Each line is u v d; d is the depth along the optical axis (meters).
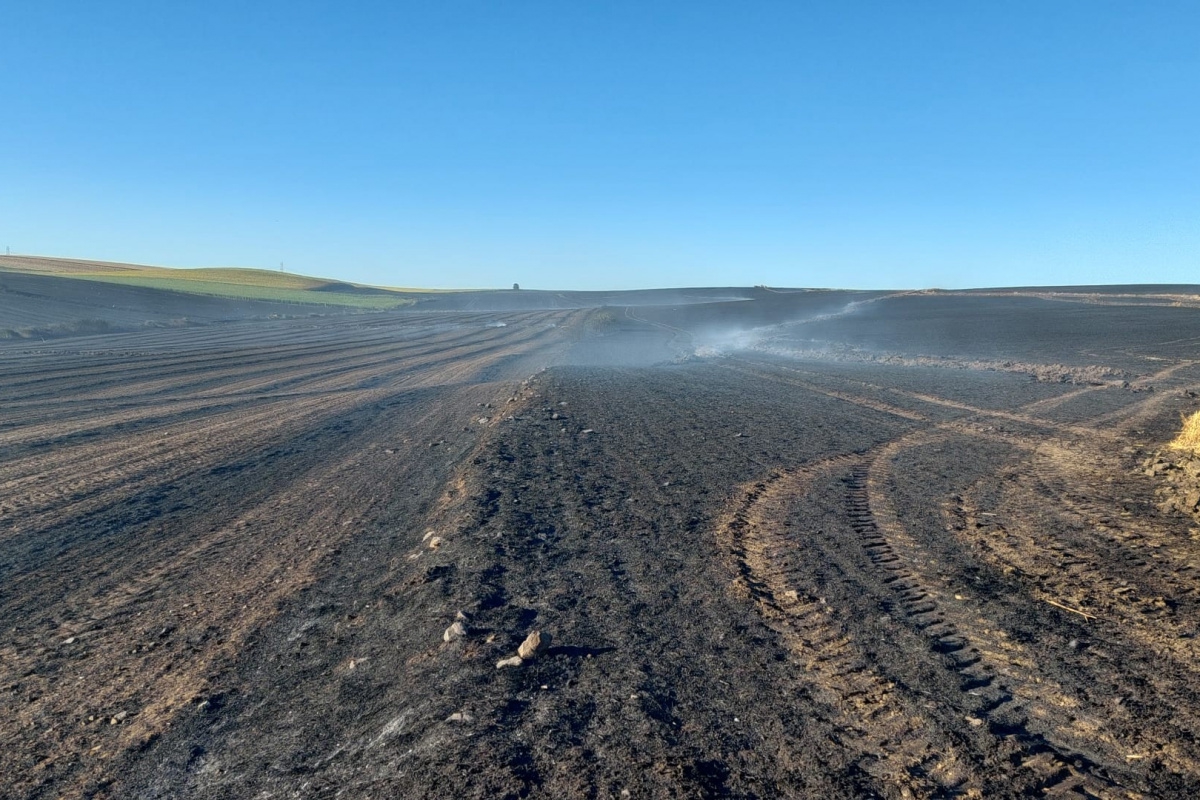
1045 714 4.42
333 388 28.31
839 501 9.62
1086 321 57.97
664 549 7.75
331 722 4.78
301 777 4.18
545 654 5.32
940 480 10.82
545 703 4.60
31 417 20.44
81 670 5.98
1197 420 13.32
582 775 3.85
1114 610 5.99
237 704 5.23
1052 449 13.27
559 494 10.19
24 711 5.37
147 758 4.64
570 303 170.62
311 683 5.40
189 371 34.22
